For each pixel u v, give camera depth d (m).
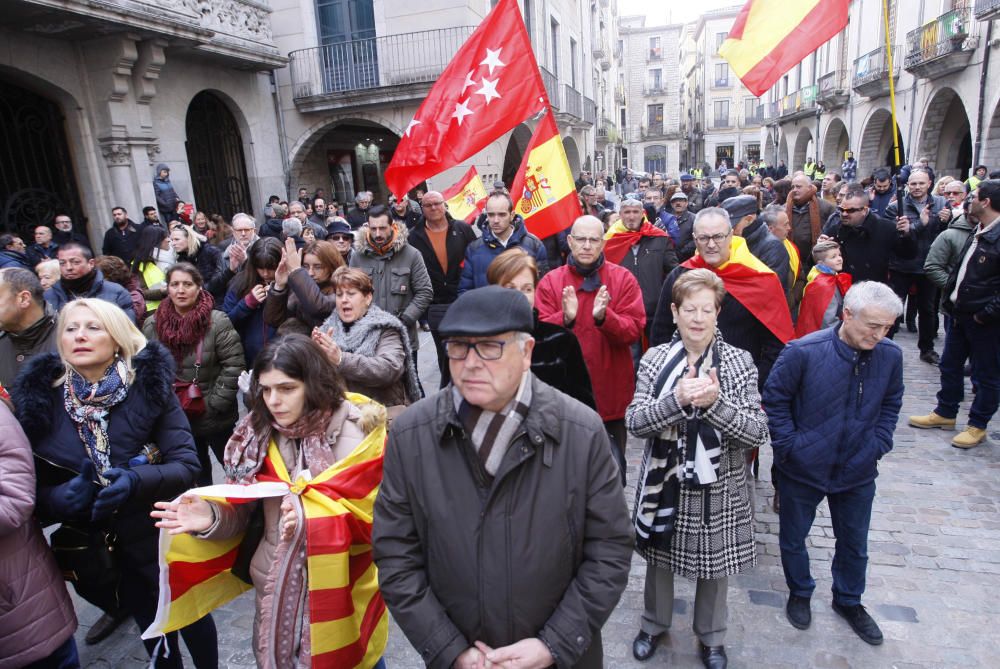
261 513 2.19
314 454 2.07
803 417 2.77
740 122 48.41
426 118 4.92
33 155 9.22
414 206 9.20
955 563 3.36
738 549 2.57
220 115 12.77
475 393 1.59
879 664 2.70
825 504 4.03
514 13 4.68
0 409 2.04
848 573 2.88
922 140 17.09
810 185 6.04
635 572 3.47
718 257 3.68
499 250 4.81
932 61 14.98
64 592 2.26
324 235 8.61
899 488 4.16
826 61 25.27
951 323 4.83
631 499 4.19
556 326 2.76
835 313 4.11
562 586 1.70
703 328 2.48
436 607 1.70
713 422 2.39
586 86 26.47
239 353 3.61
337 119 14.29
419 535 1.75
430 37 13.62
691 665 2.75
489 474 1.67
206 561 2.11
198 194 12.25
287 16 14.15
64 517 2.17
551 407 1.69
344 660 2.03
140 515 2.32
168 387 2.33
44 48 8.99
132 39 9.36
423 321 8.06
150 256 5.43
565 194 4.80
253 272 4.07
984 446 4.69
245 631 3.12
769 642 2.85
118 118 9.70
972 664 2.68
